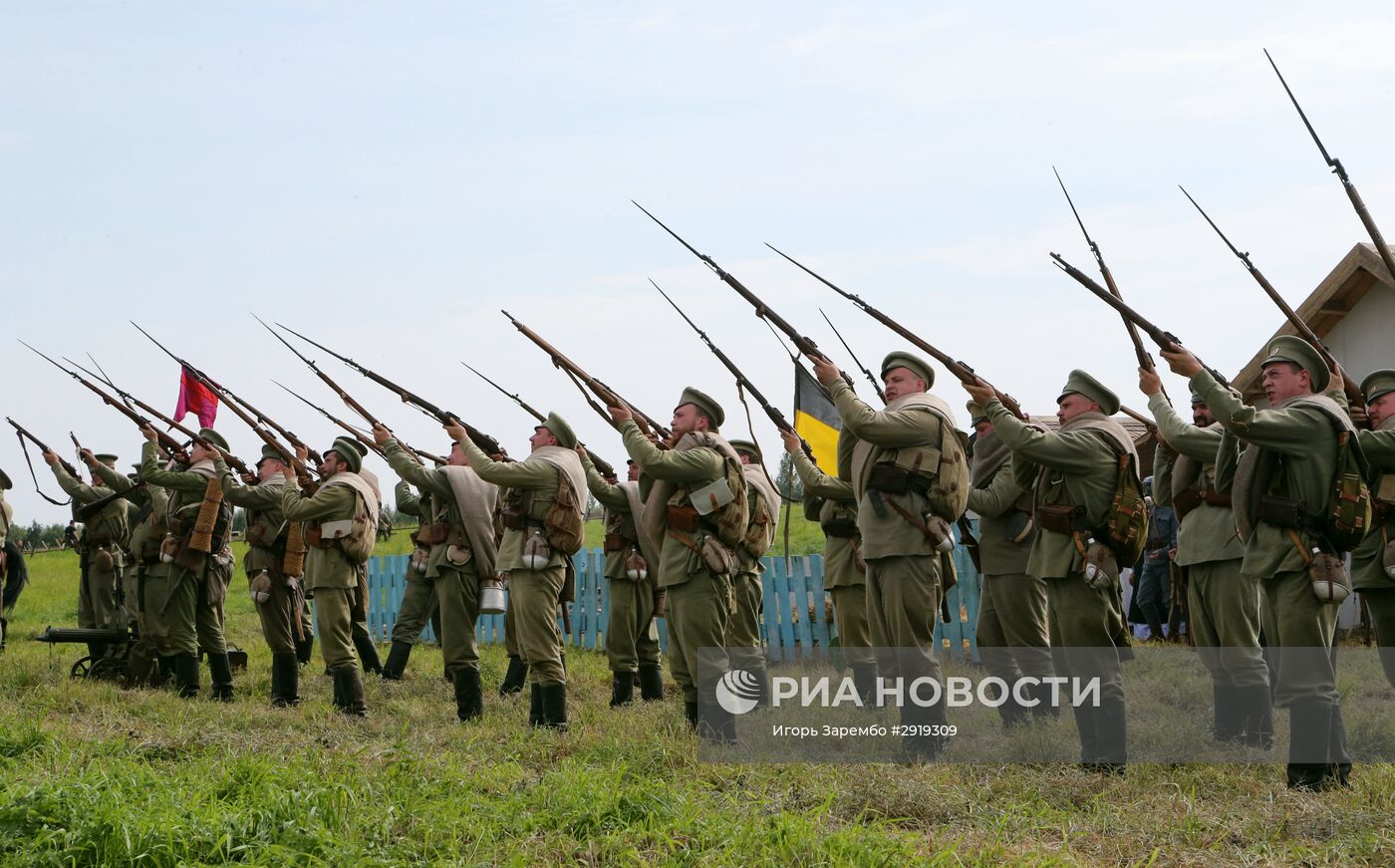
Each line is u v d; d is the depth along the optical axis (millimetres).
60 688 30266
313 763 19734
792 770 19656
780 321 22109
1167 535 36469
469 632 28281
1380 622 20109
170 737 22812
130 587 34000
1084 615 20016
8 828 15734
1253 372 40531
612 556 30078
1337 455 17734
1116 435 20266
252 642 46219
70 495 37906
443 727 26062
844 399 21391
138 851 15188
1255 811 16938
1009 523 24016
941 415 21469
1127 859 15523
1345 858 14945
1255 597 21844
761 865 14828
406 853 15734
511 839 16359
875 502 21406
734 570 23594
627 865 15203
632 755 21156
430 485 28578
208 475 31656
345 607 28672
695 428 24500
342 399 29969
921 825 17031
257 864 14766
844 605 27453
